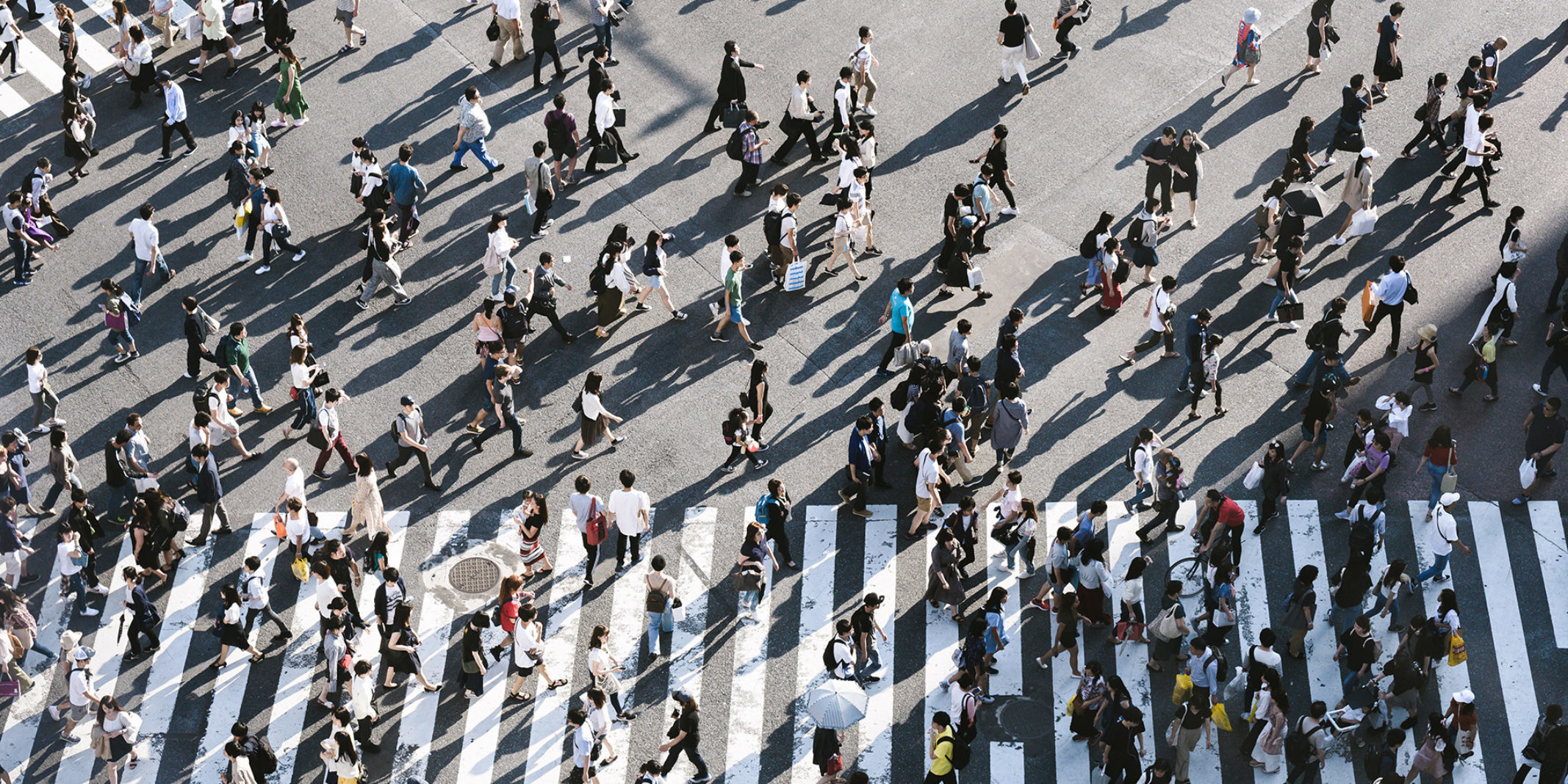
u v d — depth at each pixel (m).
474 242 27.52
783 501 21.86
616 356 25.61
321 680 21.52
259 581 21.33
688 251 27.22
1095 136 28.81
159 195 28.50
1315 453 23.19
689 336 25.88
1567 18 30.34
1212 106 29.25
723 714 20.94
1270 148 28.36
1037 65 30.33
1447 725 19.45
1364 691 20.02
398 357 25.70
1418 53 29.97
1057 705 20.83
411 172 26.72
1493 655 21.11
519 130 29.50
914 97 29.80
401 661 20.80
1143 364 25.00
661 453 24.14
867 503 23.33
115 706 20.19
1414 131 28.50
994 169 26.83
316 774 20.48
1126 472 23.50
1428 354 23.41
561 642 21.83
